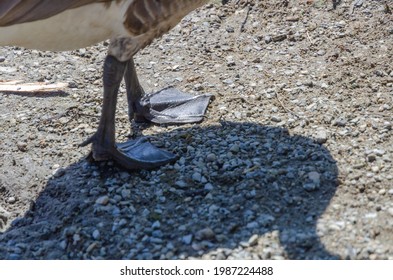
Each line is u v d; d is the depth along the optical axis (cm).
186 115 129
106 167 120
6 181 121
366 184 114
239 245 107
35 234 114
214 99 133
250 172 116
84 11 112
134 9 113
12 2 109
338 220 109
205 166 119
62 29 113
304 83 134
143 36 116
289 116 127
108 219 113
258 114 128
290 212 111
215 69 140
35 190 120
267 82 136
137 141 123
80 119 131
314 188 113
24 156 125
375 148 120
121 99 135
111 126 118
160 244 109
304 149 120
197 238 109
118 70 117
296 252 106
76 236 111
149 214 113
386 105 128
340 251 105
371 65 137
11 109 134
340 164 117
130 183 117
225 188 115
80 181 119
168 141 124
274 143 122
